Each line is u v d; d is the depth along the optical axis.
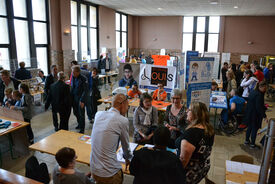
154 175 1.58
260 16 14.08
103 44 12.70
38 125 5.50
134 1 10.55
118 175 2.08
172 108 3.34
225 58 14.77
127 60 12.50
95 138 2.02
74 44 10.69
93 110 5.74
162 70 5.39
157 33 16.22
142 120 3.33
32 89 6.46
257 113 4.34
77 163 3.74
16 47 7.77
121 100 2.11
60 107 4.52
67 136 3.17
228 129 5.38
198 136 1.99
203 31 15.40
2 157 3.94
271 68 9.62
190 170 2.05
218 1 9.88
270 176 1.11
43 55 8.89
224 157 4.13
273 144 1.07
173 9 12.62
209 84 3.98
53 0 8.76
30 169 2.20
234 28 14.67
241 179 2.16
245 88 6.29
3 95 4.83
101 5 12.05
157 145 1.71
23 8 7.87
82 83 4.70
